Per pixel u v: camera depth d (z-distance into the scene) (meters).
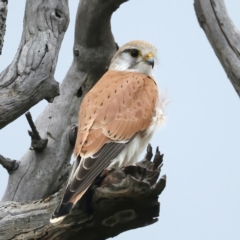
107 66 14.09
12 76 11.46
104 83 11.90
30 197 13.20
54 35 12.19
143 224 9.79
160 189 8.98
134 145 11.33
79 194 9.25
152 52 13.23
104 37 13.70
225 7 11.39
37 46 11.90
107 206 9.41
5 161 13.05
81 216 9.59
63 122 13.73
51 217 9.13
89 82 14.16
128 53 13.29
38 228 10.10
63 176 13.56
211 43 11.53
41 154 13.32
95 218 9.62
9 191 13.20
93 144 10.54
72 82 14.07
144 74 13.02
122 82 11.84
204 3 11.39
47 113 13.82
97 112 11.06
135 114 11.41
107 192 9.12
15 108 11.33
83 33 13.65
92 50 13.88
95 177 9.45
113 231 9.91
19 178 13.22
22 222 10.17
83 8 13.22
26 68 11.55
